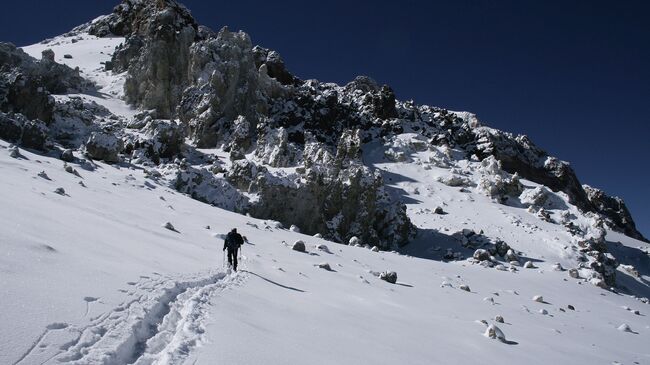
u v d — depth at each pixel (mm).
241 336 6578
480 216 51312
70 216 12984
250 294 10516
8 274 5711
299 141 60375
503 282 30875
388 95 76812
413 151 67688
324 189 41906
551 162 88812
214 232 22047
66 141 39531
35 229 9195
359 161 48219
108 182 27906
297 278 15688
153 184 32469
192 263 12578
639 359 15477
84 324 5062
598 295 33969
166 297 7621
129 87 62719
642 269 61469
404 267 28062
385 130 70875
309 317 9633
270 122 52250
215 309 7922
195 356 5293
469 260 38344
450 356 9359
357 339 8664
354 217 42438
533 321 19344
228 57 60281
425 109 91750
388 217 43719
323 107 67750
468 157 73562
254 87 61188
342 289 15664
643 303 36562
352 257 26844
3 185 14648
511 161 80250
